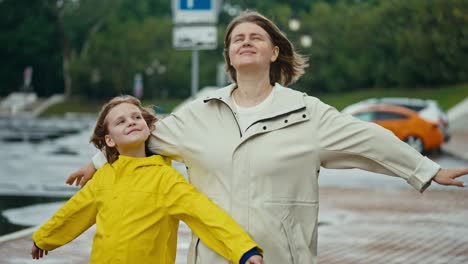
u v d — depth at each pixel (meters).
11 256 7.10
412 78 50.09
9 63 69.12
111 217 3.71
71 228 3.94
